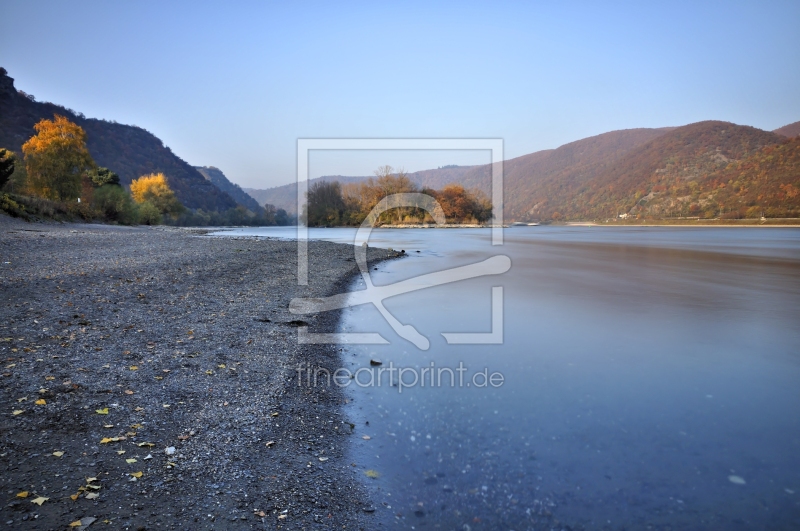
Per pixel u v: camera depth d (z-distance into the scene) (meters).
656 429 5.27
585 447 4.82
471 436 5.02
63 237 22.89
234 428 4.81
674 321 10.97
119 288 10.94
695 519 3.66
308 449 4.55
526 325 10.47
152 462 4.00
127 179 183.12
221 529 3.21
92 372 5.85
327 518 3.48
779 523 3.62
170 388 5.64
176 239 29.02
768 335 9.66
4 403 4.81
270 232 58.47
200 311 9.61
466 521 3.55
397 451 4.64
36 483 3.53
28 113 167.12
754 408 5.88
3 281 10.58
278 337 8.39
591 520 3.62
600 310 12.22
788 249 36.66
